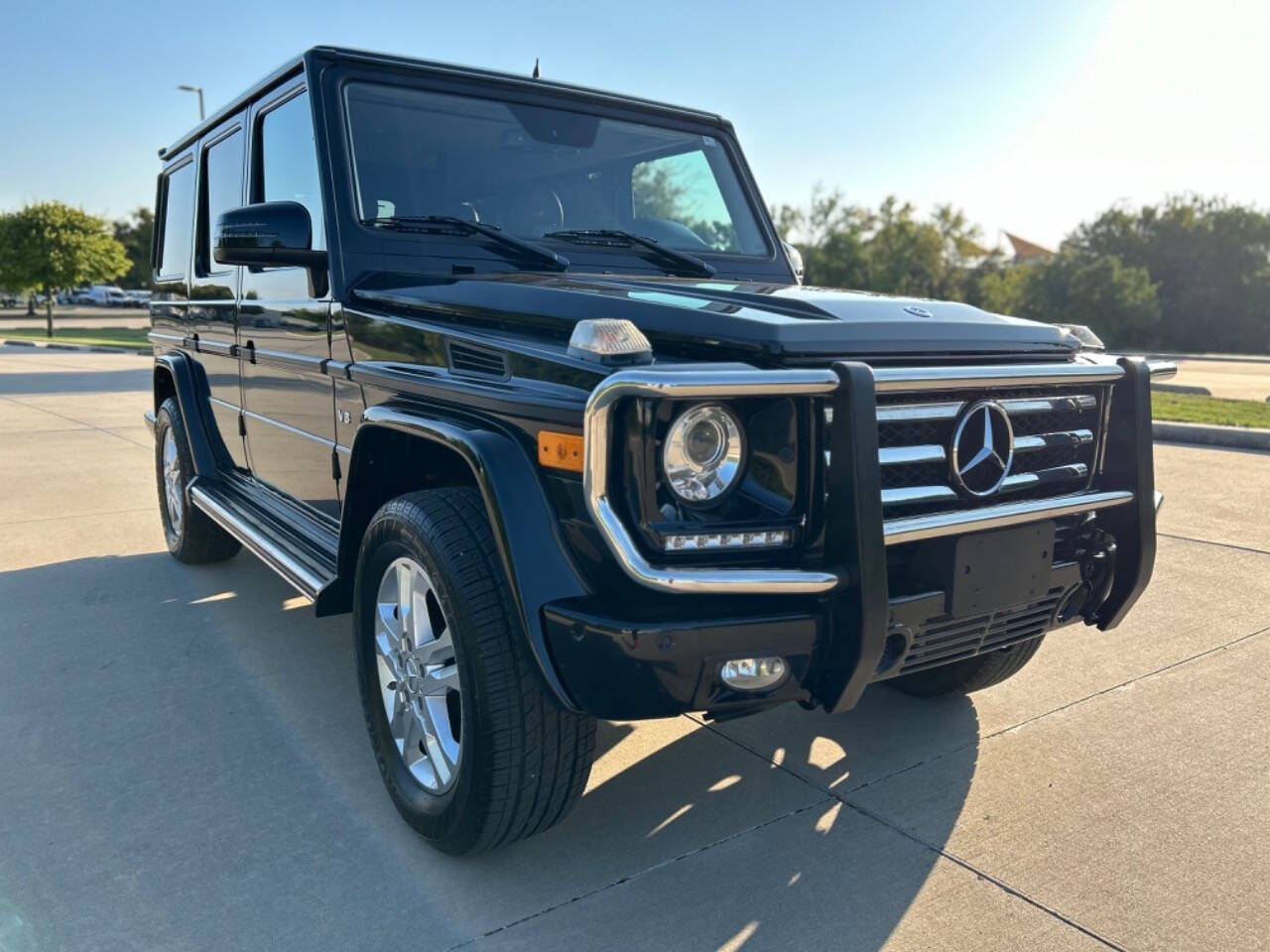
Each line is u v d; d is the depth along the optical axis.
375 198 3.18
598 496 2.00
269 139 3.70
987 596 2.40
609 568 2.11
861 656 2.15
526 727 2.28
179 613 4.45
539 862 2.56
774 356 2.17
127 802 2.82
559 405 2.16
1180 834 2.69
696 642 2.05
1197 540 5.69
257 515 3.91
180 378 4.71
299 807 2.81
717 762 3.12
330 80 3.22
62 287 38.44
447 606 2.33
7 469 7.96
